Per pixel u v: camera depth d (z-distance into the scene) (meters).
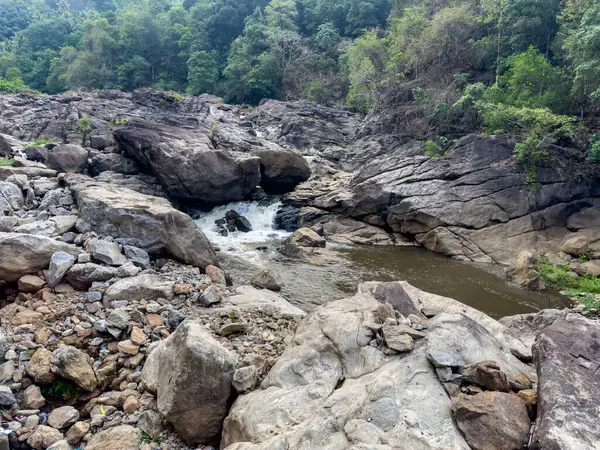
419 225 16.97
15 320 6.71
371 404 3.91
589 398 3.53
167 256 10.33
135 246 9.86
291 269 12.96
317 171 23.88
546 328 4.64
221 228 16.95
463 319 5.15
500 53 25.30
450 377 4.19
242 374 4.93
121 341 6.27
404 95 28.73
